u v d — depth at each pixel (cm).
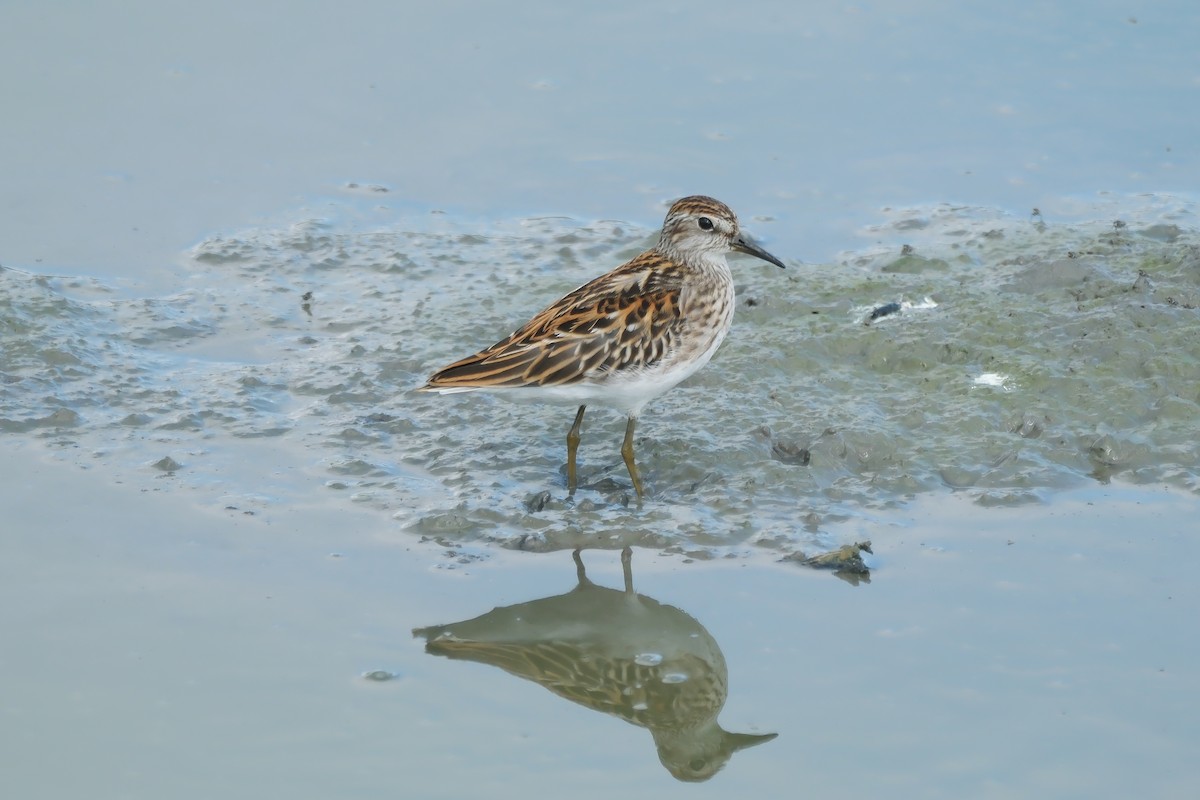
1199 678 1062
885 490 1333
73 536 1252
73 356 1545
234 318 1669
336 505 1316
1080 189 1916
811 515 1292
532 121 2084
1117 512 1285
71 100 2073
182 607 1158
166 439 1416
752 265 1761
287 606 1166
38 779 962
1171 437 1378
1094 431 1389
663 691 1096
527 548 1258
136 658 1093
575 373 1267
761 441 1405
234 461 1383
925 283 1670
